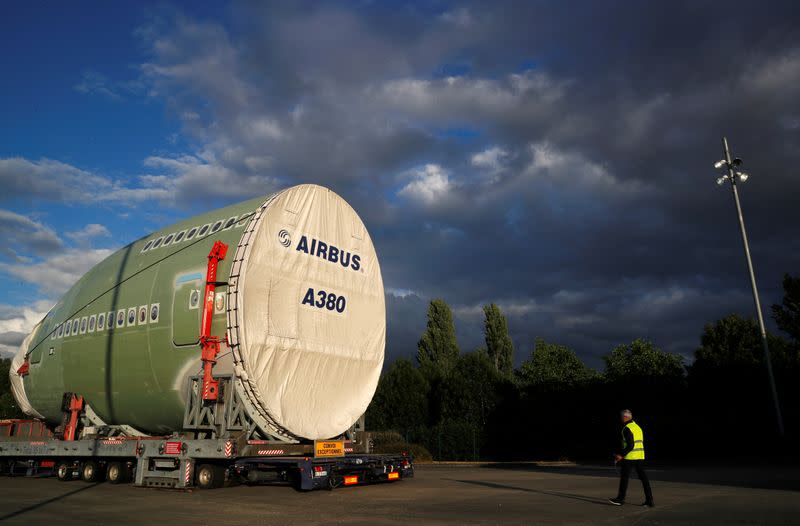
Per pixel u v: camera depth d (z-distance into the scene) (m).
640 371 44.88
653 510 11.02
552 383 39.91
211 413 14.09
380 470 16.61
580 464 30.33
